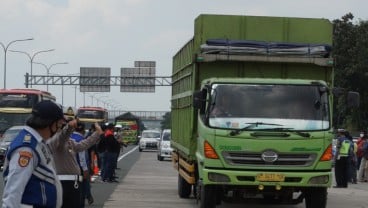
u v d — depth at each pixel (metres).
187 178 14.26
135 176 25.84
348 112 61.62
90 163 15.46
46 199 4.79
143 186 20.80
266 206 15.58
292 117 11.73
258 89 11.94
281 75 13.01
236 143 11.49
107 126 22.08
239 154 11.50
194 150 13.30
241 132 11.50
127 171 29.34
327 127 11.73
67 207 9.64
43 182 4.79
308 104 11.87
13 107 34.44
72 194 9.62
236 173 11.43
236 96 11.85
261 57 12.73
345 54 61.19
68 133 9.38
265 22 13.61
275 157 11.47
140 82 90.31
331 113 11.90
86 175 12.27
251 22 13.59
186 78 14.68
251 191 11.86
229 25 13.48
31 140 4.73
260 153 11.48
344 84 60.56
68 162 9.54
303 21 13.73
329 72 13.02
